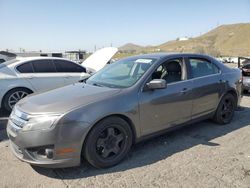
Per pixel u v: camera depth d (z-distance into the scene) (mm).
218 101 5707
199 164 4145
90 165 4121
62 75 7879
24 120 3744
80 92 4285
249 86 8898
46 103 3906
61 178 3793
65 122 3641
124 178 3775
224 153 4523
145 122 4410
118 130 4137
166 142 5000
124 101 4141
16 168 4082
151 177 3793
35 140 3631
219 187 3521
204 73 5484
